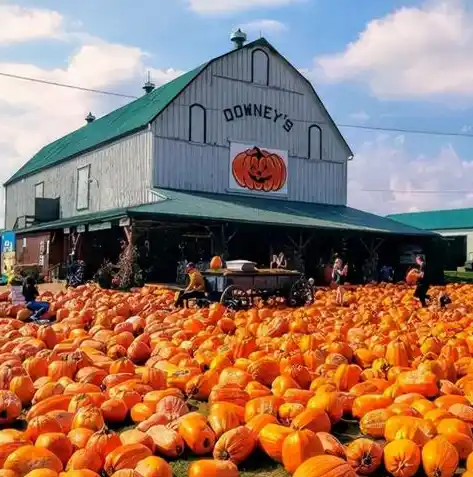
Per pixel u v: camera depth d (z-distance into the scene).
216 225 24.05
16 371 6.77
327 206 32.56
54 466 4.18
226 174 29.33
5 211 47.22
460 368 7.62
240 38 30.31
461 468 4.81
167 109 27.62
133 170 28.52
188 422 5.01
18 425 5.89
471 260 49.03
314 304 15.90
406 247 31.03
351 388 6.59
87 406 5.29
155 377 6.66
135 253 21.05
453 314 12.70
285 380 6.39
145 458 4.21
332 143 33.50
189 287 14.77
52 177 37.78
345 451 4.63
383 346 8.28
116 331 10.23
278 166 31.11
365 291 19.83
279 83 31.48
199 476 4.21
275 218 24.92
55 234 27.75
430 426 4.89
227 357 7.66
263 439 4.84
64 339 9.61
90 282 22.78
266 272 15.66
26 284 14.29
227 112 29.53
